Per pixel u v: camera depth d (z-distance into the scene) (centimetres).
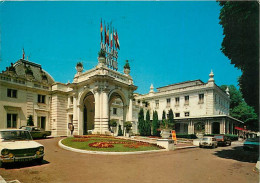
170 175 785
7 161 827
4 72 2628
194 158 1287
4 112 2470
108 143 1597
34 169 850
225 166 1015
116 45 3127
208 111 3750
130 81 2984
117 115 3769
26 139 990
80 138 1920
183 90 4231
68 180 695
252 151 1803
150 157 1242
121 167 913
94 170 845
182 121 3941
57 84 3072
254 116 4872
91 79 2494
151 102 4800
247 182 707
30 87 2808
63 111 3103
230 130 4019
